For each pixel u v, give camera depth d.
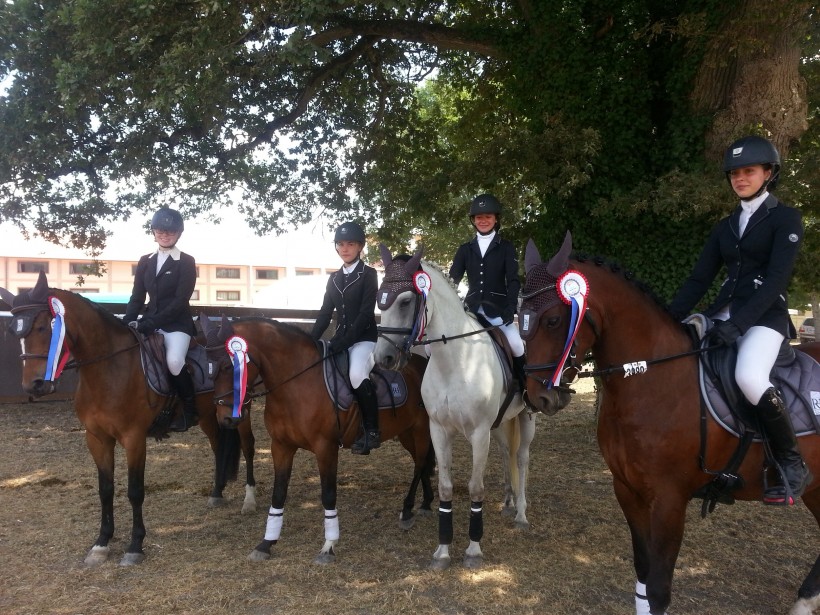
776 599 3.58
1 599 3.59
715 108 7.50
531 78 8.47
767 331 2.86
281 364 4.22
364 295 4.52
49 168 7.81
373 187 9.98
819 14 6.64
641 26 7.97
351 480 6.29
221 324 4.03
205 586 3.76
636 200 7.25
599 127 8.01
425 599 3.57
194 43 6.55
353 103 10.44
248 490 5.23
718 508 5.18
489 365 4.16
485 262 4.86
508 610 3.47
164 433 4.63
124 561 4.09
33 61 7.42
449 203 9.91
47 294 3.82
